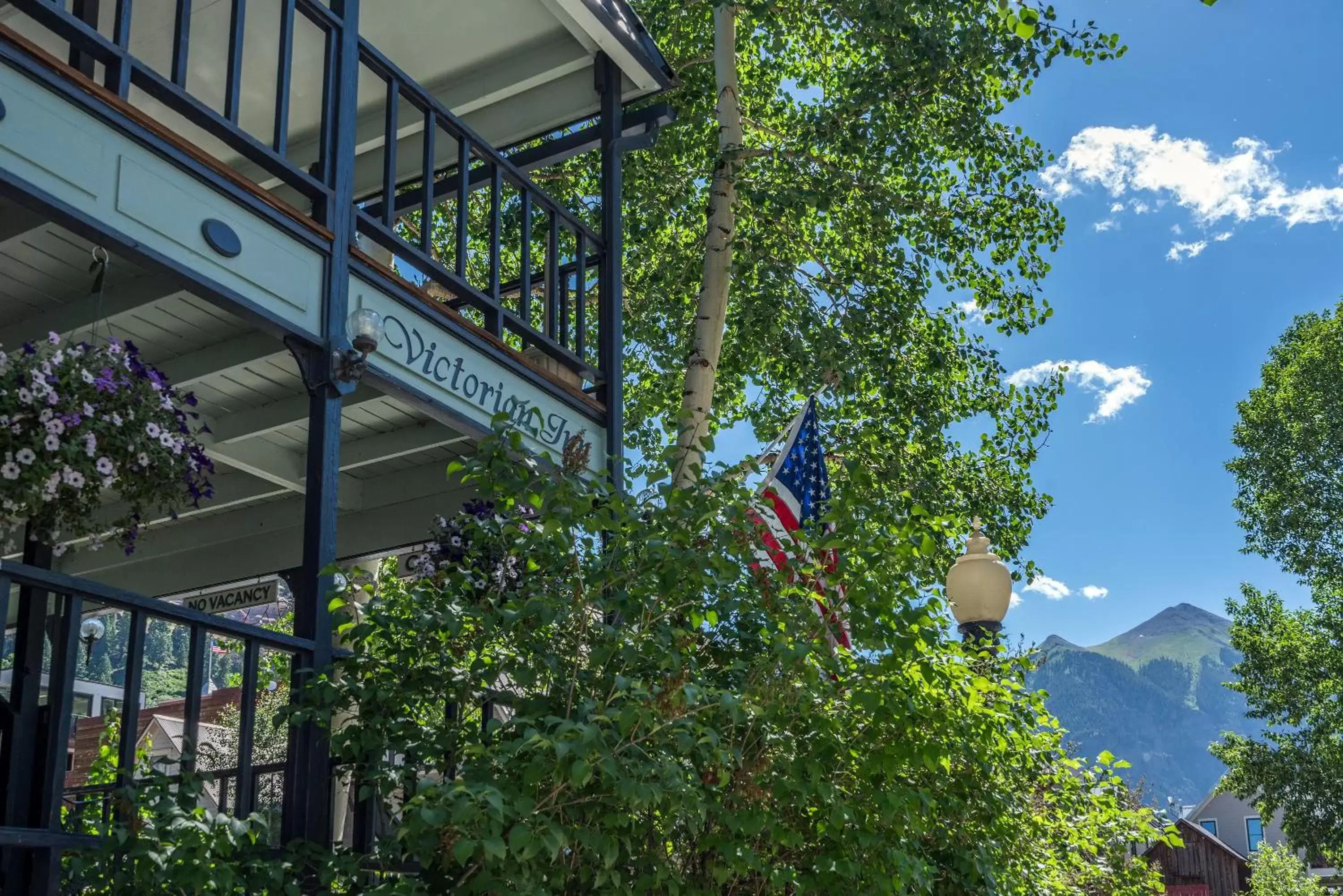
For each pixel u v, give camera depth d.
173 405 4.57
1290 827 22.91
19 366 4.11
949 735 4.99
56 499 4.18
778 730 4.58
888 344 10.23
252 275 4.92
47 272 5.63
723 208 9.60
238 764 4.46
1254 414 25.36
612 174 7.74
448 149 8.20
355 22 5.73
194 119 4.79
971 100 10.36
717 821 4.42
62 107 4.23
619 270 7.62
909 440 11.06
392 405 7.05
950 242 11.30
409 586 4.99
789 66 12.18
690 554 4.52
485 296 6.46
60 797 3.69
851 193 10.62
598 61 7.81
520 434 4.90
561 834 3.63
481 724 4.92
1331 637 23.28
